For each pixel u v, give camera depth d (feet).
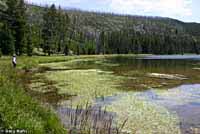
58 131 45.60
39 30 376.27
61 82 133.80
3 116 40.40
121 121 70.79
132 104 91.97
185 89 128.47
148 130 65.26
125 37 631.15
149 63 311.27
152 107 88.94
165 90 123.85
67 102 89.71
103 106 87.10
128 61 345.92
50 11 373.61
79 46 474.08
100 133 55.98
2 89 51.88
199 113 82.48
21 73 151.43
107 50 572.51
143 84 139.64
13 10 279.90
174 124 70.74
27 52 297.94
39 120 44.62
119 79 154.61
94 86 125.49
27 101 51.60
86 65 253.44
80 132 54.29
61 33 409.08
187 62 342.85
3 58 212.84
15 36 280.10
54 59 289.33
